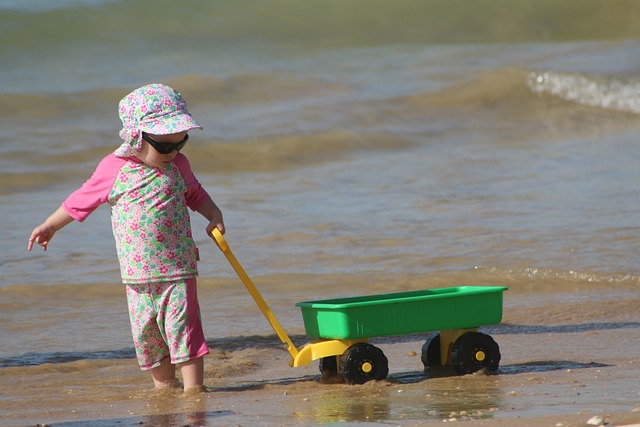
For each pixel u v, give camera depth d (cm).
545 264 2930
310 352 1686
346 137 5700
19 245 3450
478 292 1758
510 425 1259
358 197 4194
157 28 8488
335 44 8731
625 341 2095
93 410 1567
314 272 2962
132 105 1691
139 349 1734
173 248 1708
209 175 4978
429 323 1722
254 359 2031
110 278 2983
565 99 6906
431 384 1667
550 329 2247
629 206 3766
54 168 5075
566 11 9975
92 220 3900
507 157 5169
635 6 10175
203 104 6538
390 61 8094
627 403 1417
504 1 9994
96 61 7688
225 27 8725
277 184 4631
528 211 3753
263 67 7681
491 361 1766
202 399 1616
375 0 9575
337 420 1377
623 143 5562
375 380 1703
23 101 6316
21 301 2702
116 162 1712
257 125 5984
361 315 1683
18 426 1442
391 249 3234
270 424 1376
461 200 4028
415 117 6397
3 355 2128
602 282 2761
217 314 2522
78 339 2292
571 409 1377
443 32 9344
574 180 4381
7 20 8194
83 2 8669
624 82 6981
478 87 6962
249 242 3384
